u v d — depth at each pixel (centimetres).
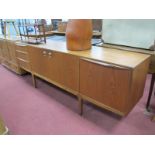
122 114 143
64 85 193
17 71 310
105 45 198
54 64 194
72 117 187
